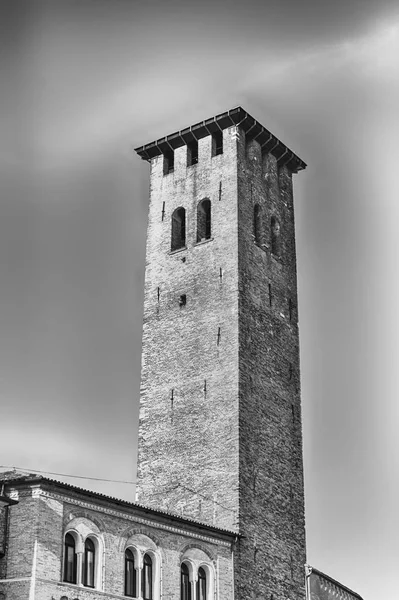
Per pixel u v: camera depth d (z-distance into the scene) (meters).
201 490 71.00
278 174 87.81
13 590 51.69
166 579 60.03
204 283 78.12
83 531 55.44
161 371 77.31
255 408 73.56
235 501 68.75
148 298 80.94
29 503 53.31
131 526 58.72
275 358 77.94
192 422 73.69
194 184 83.06
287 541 72.19
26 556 52.12
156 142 86.44
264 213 83.00
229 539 66.31
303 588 72.38
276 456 74.19
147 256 82.94
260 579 68.06
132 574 58.16
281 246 83.94
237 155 81.62
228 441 71.06
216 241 79.06
